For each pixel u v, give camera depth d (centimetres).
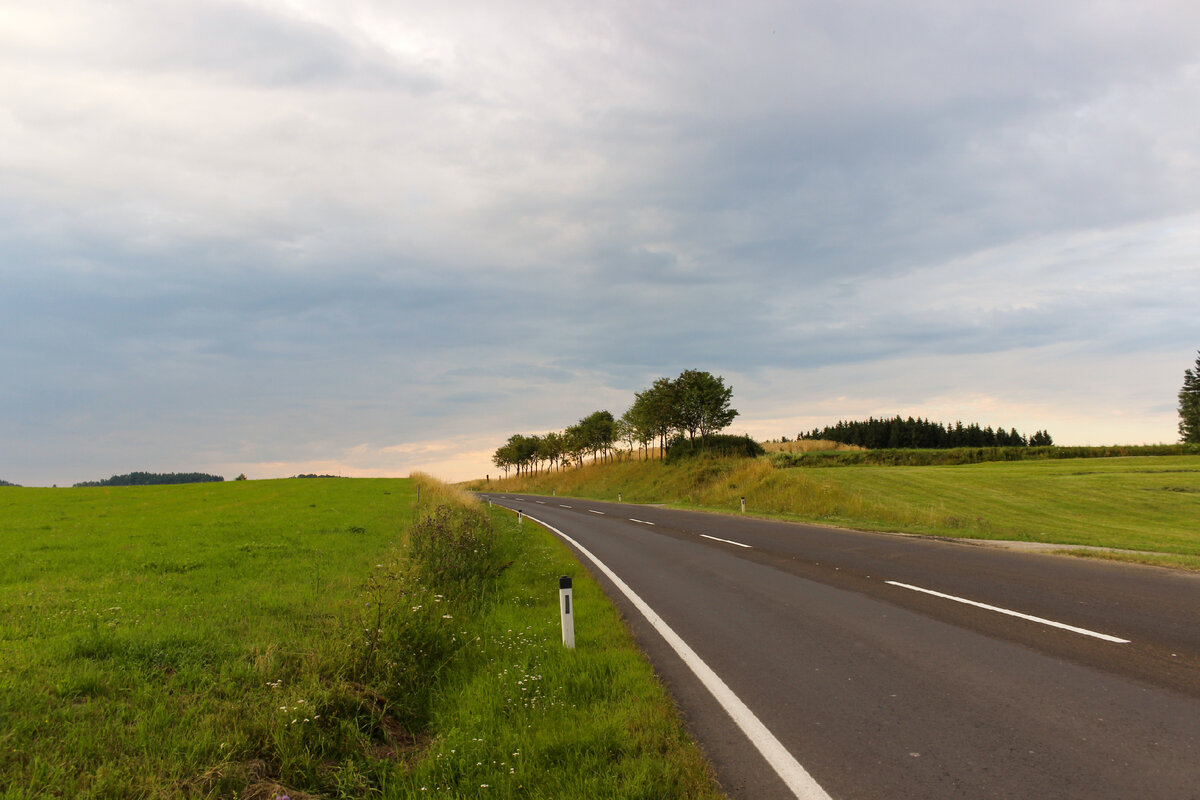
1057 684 523
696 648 696
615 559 1496
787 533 1919
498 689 554
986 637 675
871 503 2605
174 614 798
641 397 6209
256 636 698
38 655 590
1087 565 1123
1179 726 429
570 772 395
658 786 371
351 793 391
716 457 5194
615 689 548
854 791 368
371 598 762
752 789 377
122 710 475
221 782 378
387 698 532
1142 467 3922
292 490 4084
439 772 409
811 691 542
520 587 1095
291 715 455
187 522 2081
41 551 1412
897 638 692
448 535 1204
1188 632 657
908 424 10556
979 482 3328
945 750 414
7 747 399
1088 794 348
